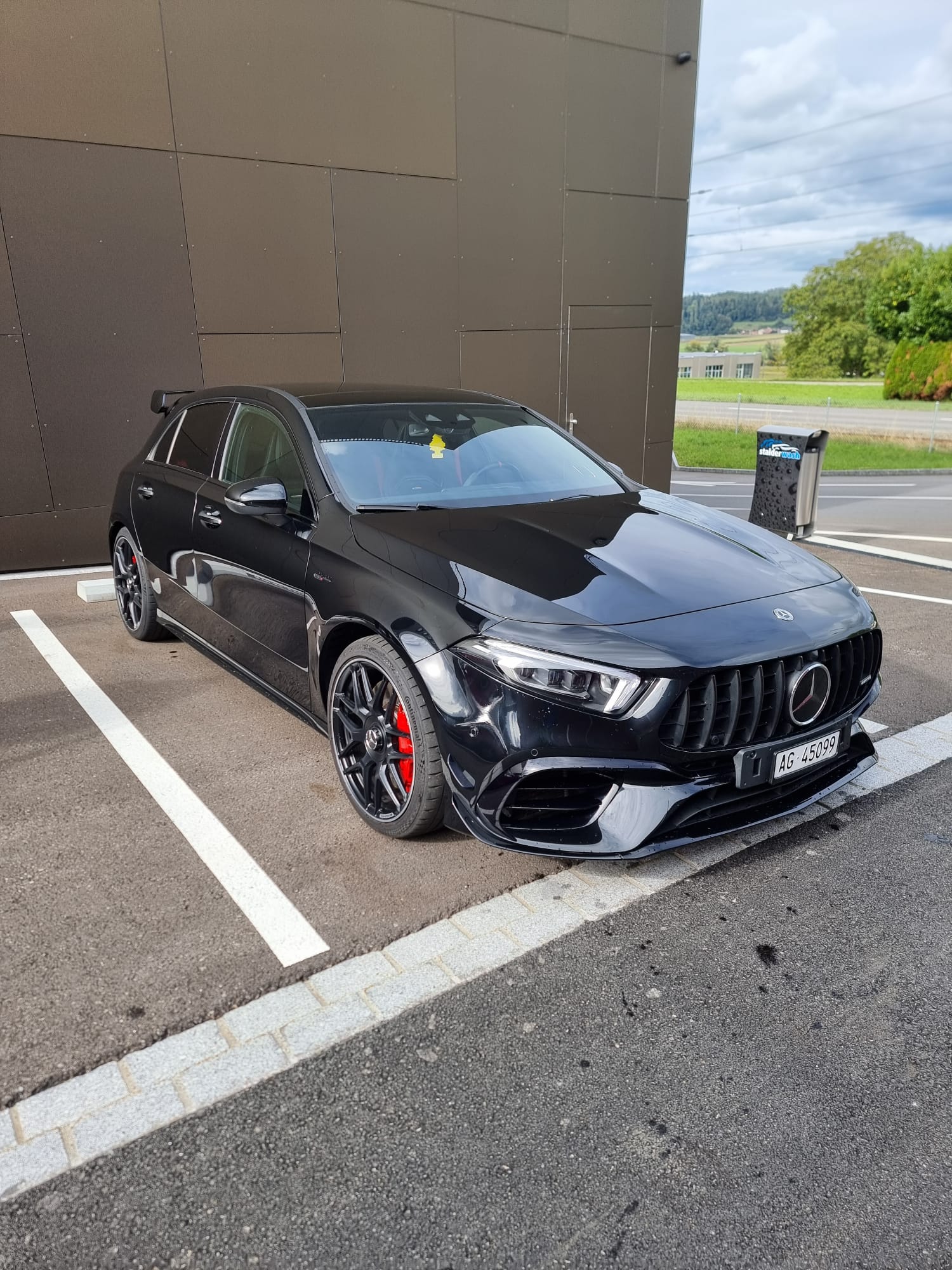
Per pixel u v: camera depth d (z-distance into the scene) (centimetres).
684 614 249
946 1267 149
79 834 286
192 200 612
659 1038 202
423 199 701
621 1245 152
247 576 345
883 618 549
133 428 631
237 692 409
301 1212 158
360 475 327
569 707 229
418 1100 183
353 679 285
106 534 646
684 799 236
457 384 757
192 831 288
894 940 238
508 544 285
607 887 261
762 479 795
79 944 230
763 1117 180
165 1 574
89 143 571
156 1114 178
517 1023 206
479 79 702
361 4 639
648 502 357
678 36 799
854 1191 163
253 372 663
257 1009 208
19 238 565
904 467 2188
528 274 769
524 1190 163
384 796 284
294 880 261
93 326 600
